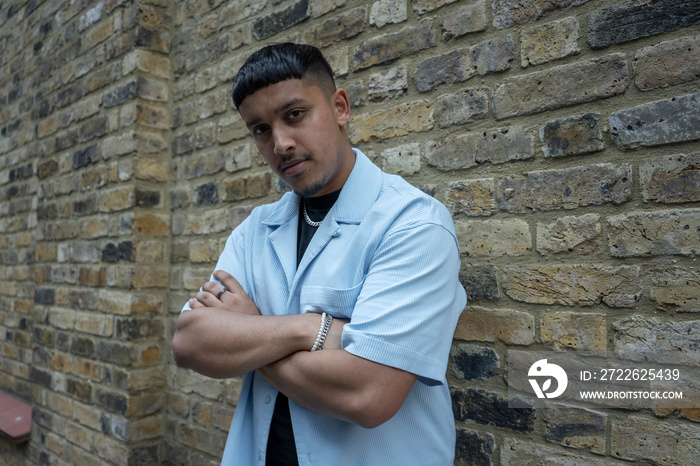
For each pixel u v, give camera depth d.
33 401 2.57
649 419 0.95
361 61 1.48
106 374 2.07
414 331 0.78
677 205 0.94
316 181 0.89
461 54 1.26
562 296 1.07
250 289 1.04
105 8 2.28
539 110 1.12
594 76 1.05
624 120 1.00
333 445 0.85
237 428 0.98
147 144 2.06
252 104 0.87
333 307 0.87
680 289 0.93
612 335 1.00
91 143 2.29
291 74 0.86
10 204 3.27
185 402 1.95
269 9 1.77
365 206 0.92
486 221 1.19
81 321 2.25
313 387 0.80
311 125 0.87
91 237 2.24
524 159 1.14
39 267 2.62
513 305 1.14
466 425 1.19
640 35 0.99
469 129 1.24
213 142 1.93
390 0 1.42
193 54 2.05
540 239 1.10
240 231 1.14
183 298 2.00
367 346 0.77
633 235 0.98
